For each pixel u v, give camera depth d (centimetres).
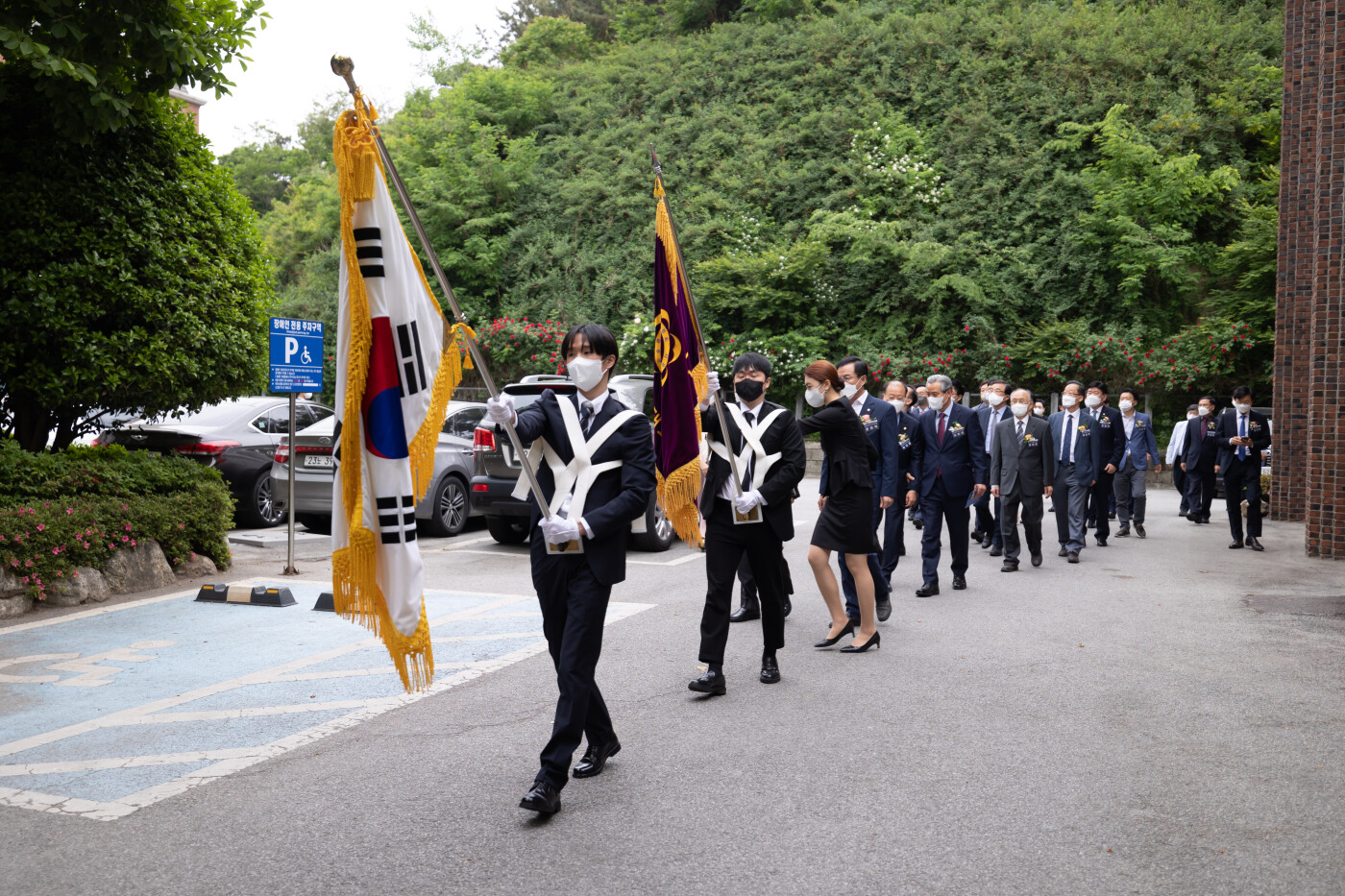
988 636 694
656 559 1035
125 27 783
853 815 382
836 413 641
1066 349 2280
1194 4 2770
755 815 383
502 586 882
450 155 2975
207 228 916
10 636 678
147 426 1218
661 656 633
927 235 2453
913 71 2856
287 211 3766
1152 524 1449
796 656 637
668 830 370
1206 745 463
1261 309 2155
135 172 862
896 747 461
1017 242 2481
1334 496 1084
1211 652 645
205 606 776
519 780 420
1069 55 2680
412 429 378
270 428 1289
